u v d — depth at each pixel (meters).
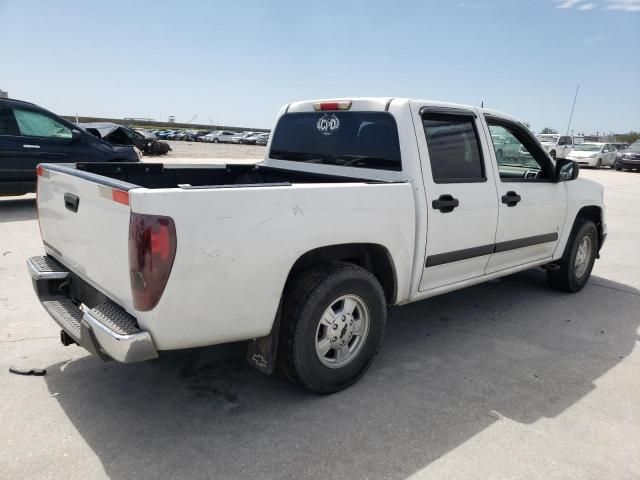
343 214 3.08
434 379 3.58
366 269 3.51
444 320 4.73
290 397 3.27
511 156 4.61
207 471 2.55
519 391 3.46
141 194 2.39
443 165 3.80
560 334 4.48
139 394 3.24
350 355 3.38
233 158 25.30
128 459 2.62
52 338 4.00
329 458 2.68
